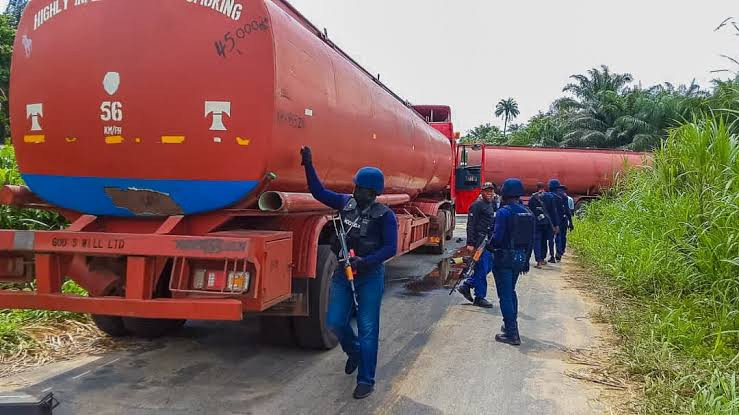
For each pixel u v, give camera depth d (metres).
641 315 7.11
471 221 7.95
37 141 4.91
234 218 5.02
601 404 4.58
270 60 4.53
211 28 4.53
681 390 4.71
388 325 7.02
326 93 5.67
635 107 37.50
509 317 6.28
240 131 4.52
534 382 5.07
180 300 4.20
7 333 5.59
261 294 4.26
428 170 11.29
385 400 4.61
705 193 8.29
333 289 4.74
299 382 4.96
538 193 12.23
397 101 9.16
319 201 5.01
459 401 4.61
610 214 13.55
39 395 3.81
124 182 4.72
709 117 9.17
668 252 8.43
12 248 4.45
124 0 4.60
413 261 12.44
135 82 4.57
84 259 4.56
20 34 4.95
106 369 5.16
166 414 4.20
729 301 6.58
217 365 5.37
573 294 9.15
